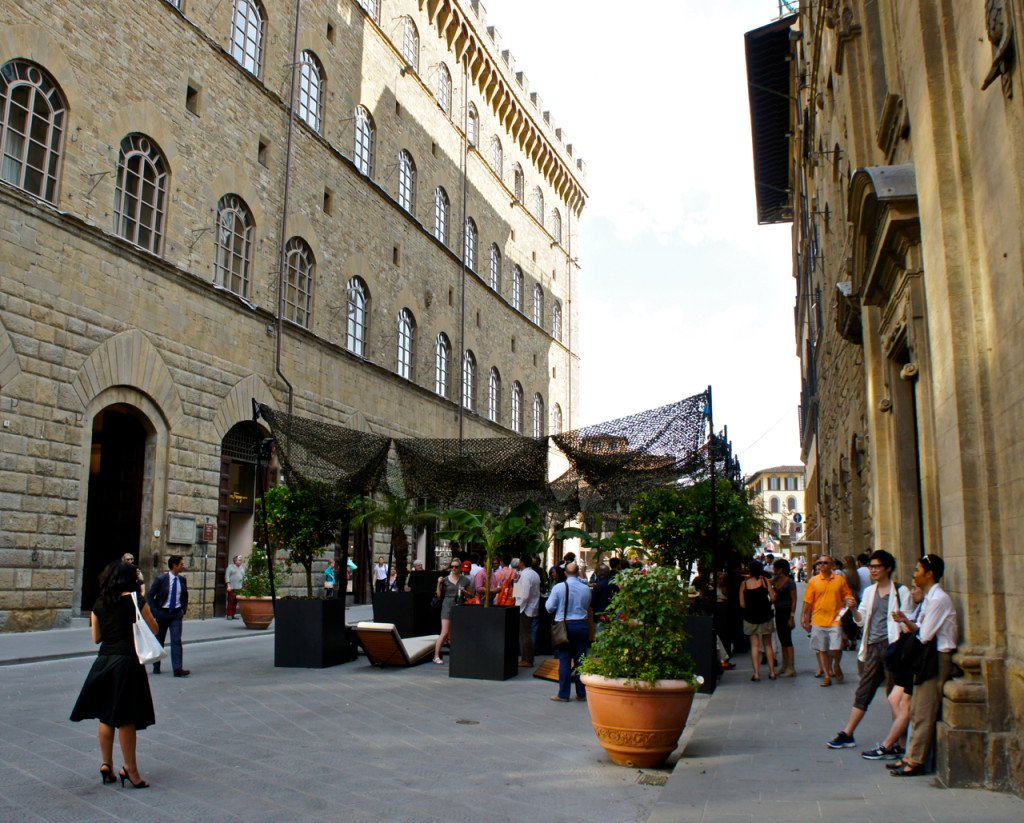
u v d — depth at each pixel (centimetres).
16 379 1677
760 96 3397
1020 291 589
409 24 3728
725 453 1773
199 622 2127
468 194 4322
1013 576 618
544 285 5419
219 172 2367
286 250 2703
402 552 1997
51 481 1750
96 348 1883
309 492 1523
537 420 5216
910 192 842
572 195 5928
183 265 2200
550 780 698
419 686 1219
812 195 2584
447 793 653
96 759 737
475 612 1324
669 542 1430
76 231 1842
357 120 3225
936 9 730
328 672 1343
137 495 2103
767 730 894
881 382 1205
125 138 2055
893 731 740
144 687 664
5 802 605
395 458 1839
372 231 3262
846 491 2003
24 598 1675
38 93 1802
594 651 778
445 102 4112
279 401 2586
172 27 2206
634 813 609
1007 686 625
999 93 614
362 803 622
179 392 2153
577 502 1892
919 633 686
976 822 538
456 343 4056
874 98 1220
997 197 631
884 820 545
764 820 551
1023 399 590
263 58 2631
